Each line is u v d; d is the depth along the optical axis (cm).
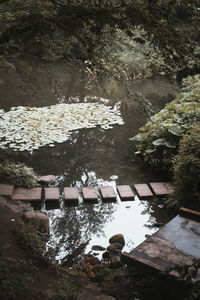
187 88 1026
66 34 285
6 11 352
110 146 793
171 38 277
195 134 539
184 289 324
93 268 393
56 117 945
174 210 533
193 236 404
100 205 546
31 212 464
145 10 267
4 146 746
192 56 295
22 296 287
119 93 1238
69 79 1302
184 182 509
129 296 344
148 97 1205
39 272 339
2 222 418
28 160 691
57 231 467
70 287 320
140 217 515
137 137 746
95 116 980
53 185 601
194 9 270
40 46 315
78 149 765
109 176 648
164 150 673
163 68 335
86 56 351
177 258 360
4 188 541
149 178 646
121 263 398
